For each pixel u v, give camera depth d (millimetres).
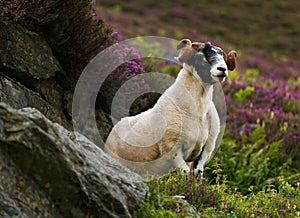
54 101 12414
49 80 12469
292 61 44500
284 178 14914
